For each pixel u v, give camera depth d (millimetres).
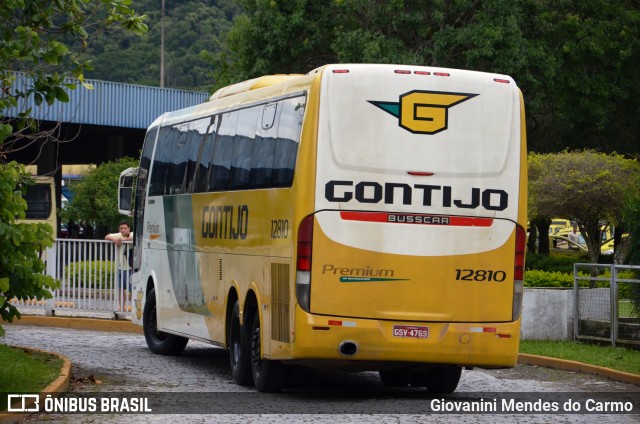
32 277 16219
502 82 17609
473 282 17281
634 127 60812
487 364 17406
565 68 58219
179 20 123812
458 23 55750
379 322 16969
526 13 57562
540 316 27219
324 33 57188
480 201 17344
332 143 16969
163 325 24859
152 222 26250
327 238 16875
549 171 45406
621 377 21266
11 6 16562
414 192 17094
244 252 19625
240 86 21672
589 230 47344
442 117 17281
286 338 17266
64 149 82438
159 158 26188
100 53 114625
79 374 20625
